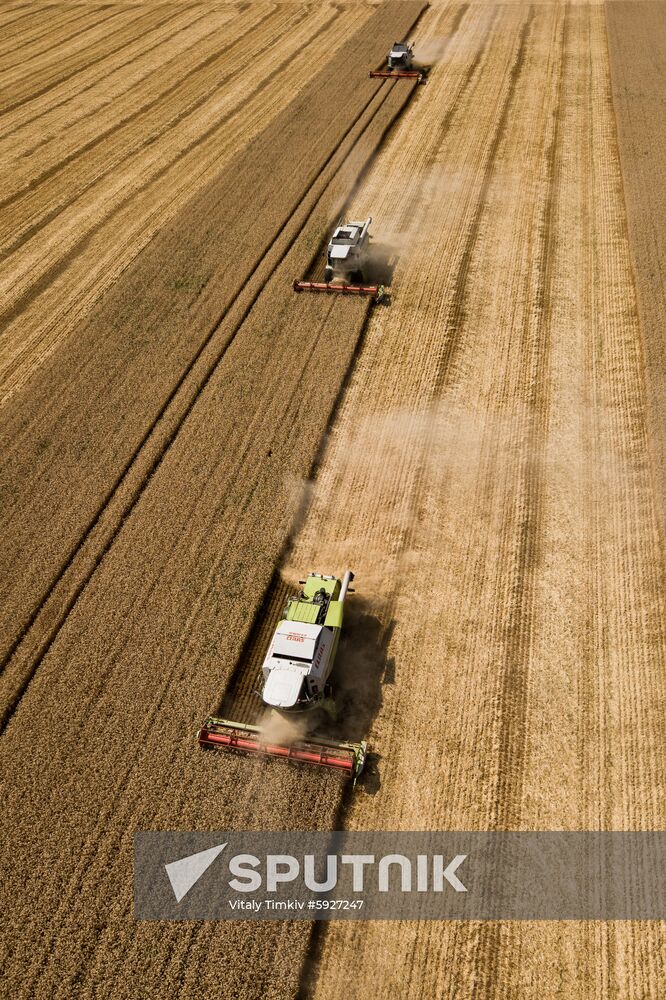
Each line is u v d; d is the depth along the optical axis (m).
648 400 23.88
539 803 15.19
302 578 19.91
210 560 20.25
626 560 19.64
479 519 21.02
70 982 12.98
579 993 12.77
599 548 20.03
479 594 19.08
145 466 23.11
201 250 33.22
